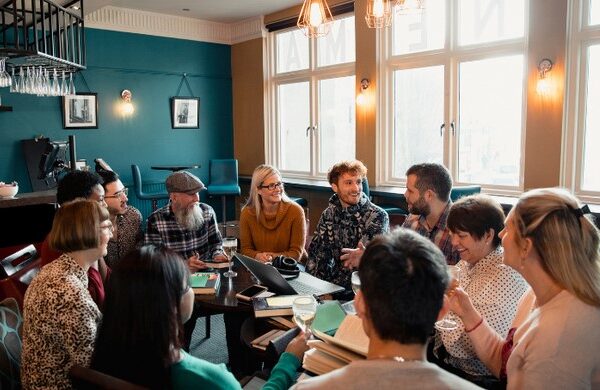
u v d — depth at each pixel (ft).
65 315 4.66
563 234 3.69
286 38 22.54
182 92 22.95
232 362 7.79
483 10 15.92
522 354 3.73
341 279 8.78
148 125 21.97
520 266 3.98
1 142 18.07
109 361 3.90
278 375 4.24
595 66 13.53
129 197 21.59
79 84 19.81
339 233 8.84
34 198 11.77
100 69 20.34
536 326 3.69
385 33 18.33
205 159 24.07
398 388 2.60
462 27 16.49
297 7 20.88
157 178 22.48
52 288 4.76
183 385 3.86
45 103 18.97
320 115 21.45
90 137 20.30
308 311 4.78
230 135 24.98
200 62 23.41
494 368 4.47
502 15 15.47
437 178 7.06
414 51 17.79
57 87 13.58
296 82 22.25
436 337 5.36
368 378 2.65
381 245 2.91
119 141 21.16
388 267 2.76
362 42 18.61
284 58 22.76
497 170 15.99
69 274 4.96
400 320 2.72
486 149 16.21
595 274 3.65
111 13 20.38
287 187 20.83
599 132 13.62
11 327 5.28
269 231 9.62
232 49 24.45
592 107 13.70
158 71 22.04
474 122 16.46
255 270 6.91
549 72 13.71
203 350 10.41
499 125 15.81
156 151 22.33
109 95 20.70
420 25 17.58
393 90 18.56
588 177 13.94
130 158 21.56
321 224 9.04
